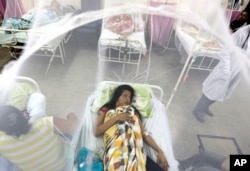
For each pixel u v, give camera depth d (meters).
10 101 1.01
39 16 2.22
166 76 1.83
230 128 1.54
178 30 2.12
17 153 0.81
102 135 1.16
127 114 1.24
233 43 1.40
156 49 2.12
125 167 0.98
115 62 1.88
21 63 1.65
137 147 1.10
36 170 0.89
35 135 0.84
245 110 1.55
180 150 1.33
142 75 1.78
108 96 1.35
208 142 1.43
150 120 1.34
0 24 2.39
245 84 1.42
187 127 1.51
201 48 1.65
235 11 1.80
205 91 1.68
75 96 1.55
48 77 1.80
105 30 2.01
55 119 1.00
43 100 1.18
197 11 1.65
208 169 1.09
